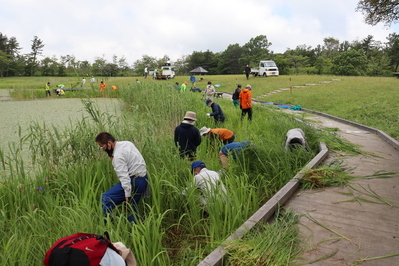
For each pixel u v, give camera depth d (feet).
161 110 34.09
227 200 14.87
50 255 7.08
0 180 19.19
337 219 14.35
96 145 19.88
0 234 13.04
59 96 93.30
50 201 15.66
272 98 73.77
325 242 12.45
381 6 35.96
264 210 14.60
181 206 16.89
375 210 15.17
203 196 16.33
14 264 10.98
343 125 39.58
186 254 13.15
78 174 18.48
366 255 11.50
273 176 20.22
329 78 105.50
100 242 7.43
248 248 11.46
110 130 21.72
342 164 22.39
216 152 25.11
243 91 41.22
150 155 19.76
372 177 19.54
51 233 12.97
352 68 202.90
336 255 11.55
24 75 342.85
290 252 11.56
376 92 61.16
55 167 19.85
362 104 51.90
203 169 17.61
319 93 69.62
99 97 81.76
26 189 17.02
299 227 13.67
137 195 15.51
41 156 20.01
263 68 131.95
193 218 15.30
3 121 48.93
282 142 26.58
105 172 18.60
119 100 67.87
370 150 26.37
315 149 26.73
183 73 372.79
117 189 15.28
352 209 15.37
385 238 12.64
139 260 11.64
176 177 18.12
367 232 13.15
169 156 20.01
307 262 11.10
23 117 52.80
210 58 362.74
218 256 11.23
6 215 15.72
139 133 21.90
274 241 12.01
